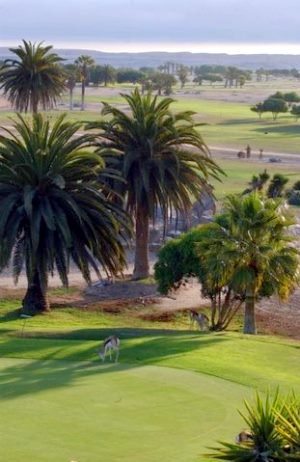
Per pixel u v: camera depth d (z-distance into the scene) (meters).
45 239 51.41
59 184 49.47
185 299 59.16
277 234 46.41
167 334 43.78
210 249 46.72
